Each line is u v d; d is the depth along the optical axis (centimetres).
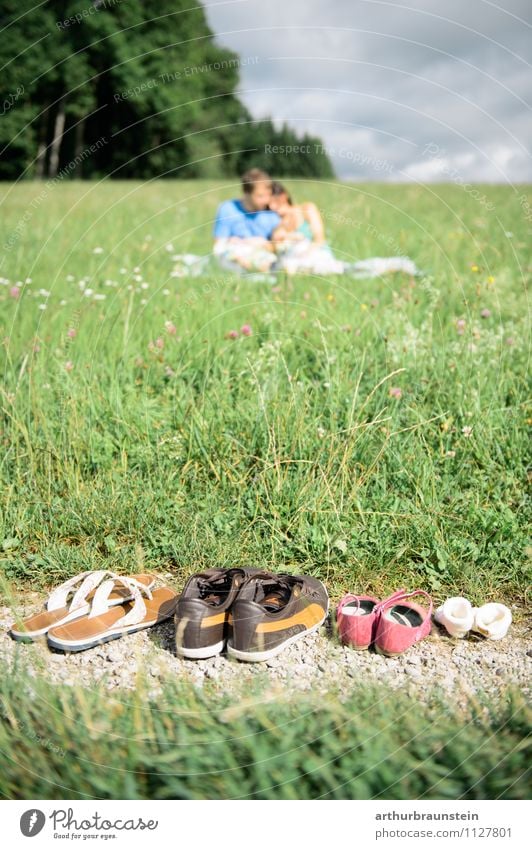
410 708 197
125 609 250
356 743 186
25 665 215
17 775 182
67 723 190
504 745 185
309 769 181
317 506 292
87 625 236
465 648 235
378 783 180
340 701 203
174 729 192
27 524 293
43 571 272
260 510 296
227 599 237
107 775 181
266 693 206
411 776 181
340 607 241
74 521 293
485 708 200
